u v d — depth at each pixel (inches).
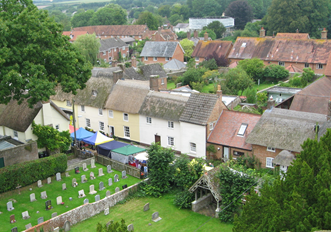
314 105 2101.4
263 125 1667.1
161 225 1274.6
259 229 863.7
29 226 1169.4
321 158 994.7
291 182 972.6
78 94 2329.0
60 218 1209.4
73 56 1553.9
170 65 3909.9
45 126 1761.8
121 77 2276.1
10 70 1352.1
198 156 1849.2
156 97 2036.2
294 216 829.2
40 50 1439.5
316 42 3582.7
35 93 1353.3
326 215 802.2
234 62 3811.5
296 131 1582.2
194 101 1894.7
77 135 2001.7
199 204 1395.2
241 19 7194.9
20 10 1494.8
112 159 1782.7
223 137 1779.0
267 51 3782.0
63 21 7755.9
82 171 1697.8
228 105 2354.8
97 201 1348.4
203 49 4220.0
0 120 1840.6
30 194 1391.5
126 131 2171.5
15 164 1480.1
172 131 1946.4
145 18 7130.9
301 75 3253.0
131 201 1451.8
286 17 5167.3
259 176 1440.7
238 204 1290.6
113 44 5019.7
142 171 1676.9
